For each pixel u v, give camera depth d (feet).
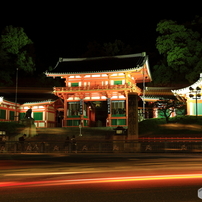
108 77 202.69
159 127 153.17
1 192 28.30
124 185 31.48
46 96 238.89
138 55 212.64
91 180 35.17
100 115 243.40
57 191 28.58
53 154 93.50
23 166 53.57
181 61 220.02
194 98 180.24
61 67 221.05
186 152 93.81
